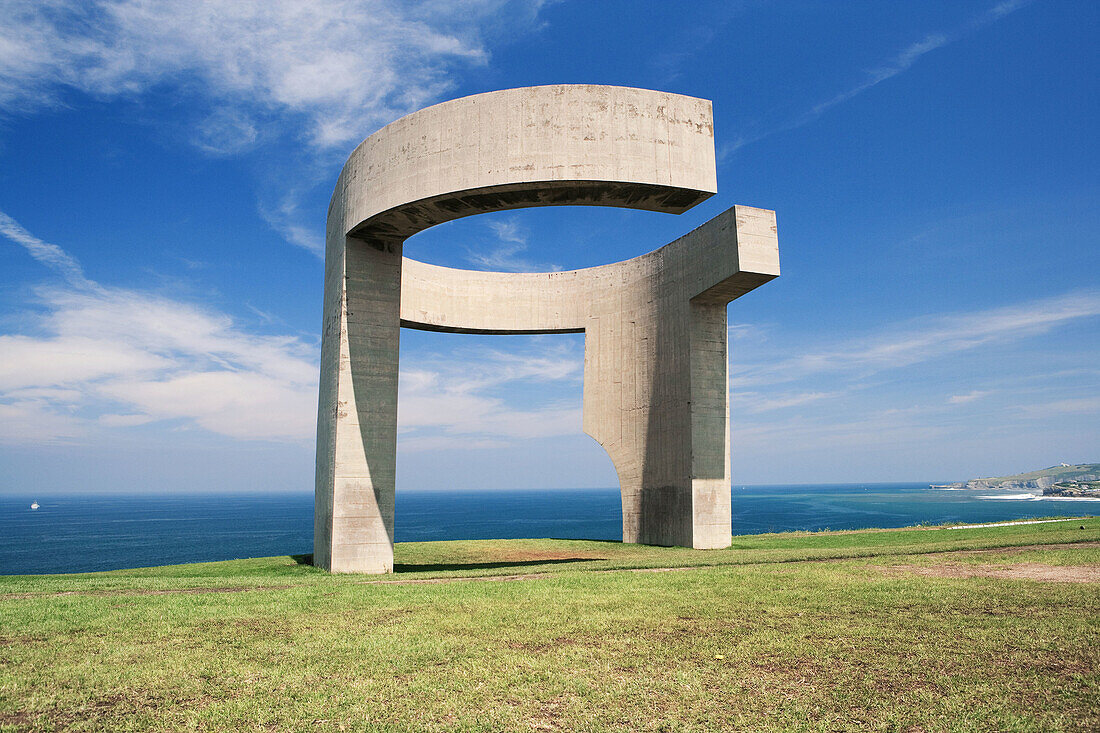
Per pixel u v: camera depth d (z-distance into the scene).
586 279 25.42
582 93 14.59
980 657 6.56
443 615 8.77
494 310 25.20
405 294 23.28
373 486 15.85
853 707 5.46
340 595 10.31
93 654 7.03
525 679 6.25
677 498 20.95
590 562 16.09
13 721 5.30
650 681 6.14
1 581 13.43
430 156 15.00
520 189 14.63
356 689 6.01
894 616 8.17
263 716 5.40
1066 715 5.17
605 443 24.31
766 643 7.20
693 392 20.62
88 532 91.94
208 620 8.52
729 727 5.14
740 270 18.30
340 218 17.25
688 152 14.76
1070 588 9.40
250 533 85.81
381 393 16.34
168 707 5.61
